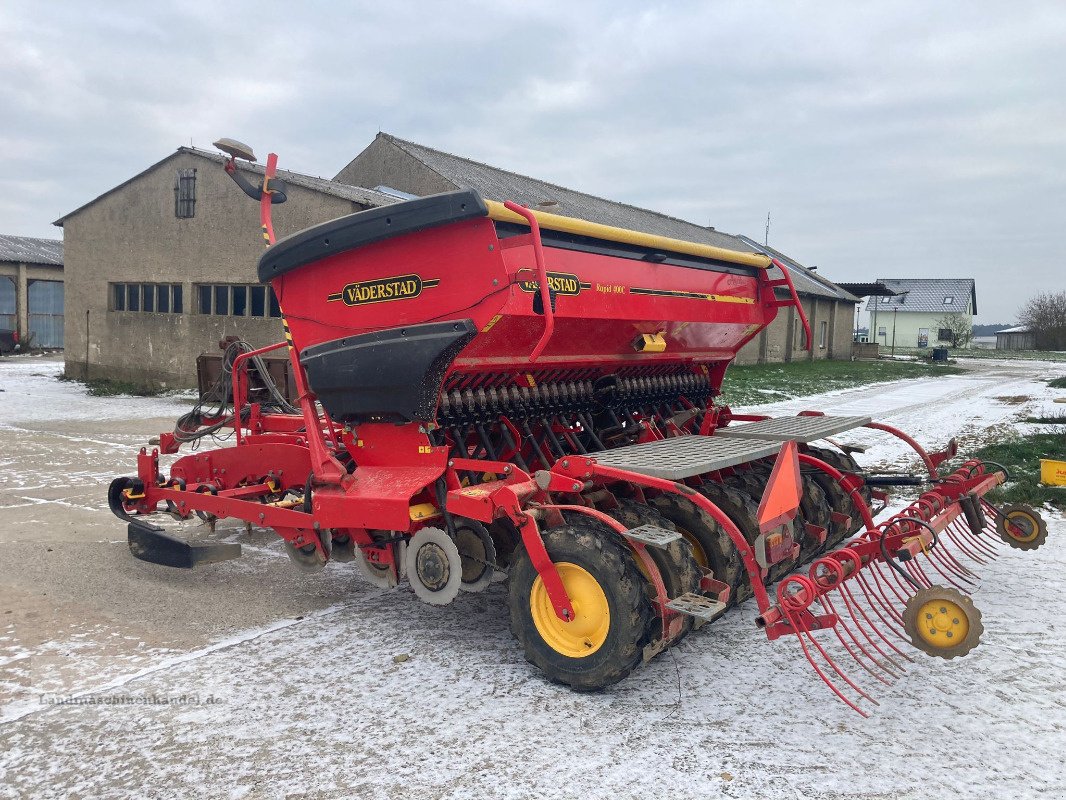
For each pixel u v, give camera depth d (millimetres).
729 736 3260
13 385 21234
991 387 23391
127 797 2820
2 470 9477
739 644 4281
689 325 5312
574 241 4312
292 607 4883
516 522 3750
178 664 3998
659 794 2830
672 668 3959
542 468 4719
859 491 5609
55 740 3229
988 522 6301
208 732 3293
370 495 4215
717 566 4367
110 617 4691
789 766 3023
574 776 2953
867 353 44781
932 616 3320
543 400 4699
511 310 3785
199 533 6730
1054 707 3523
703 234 33438
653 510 4168
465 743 3203
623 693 3668
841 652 4152
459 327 3861
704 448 4496
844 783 2902
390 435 4371
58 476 9109
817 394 20688
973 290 79000
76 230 21844
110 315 21344
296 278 4527
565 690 3699
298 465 5379
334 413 4453
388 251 4090
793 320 35344
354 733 3285
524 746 3178
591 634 3648
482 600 5020
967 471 5309
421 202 3838
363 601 4996
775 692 3688
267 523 4914
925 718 3420
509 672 3906
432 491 4215
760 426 5434
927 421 14391
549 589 3668
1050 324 66062
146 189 20047
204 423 6441
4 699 3605
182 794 2838
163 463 10062
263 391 6480
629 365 5328
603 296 4473
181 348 19859
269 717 3426
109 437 12297
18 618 4664
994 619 4594
